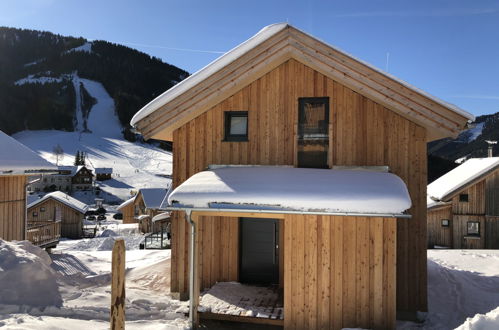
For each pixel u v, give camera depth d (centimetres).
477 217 2128
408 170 779
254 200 663
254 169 795
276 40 794
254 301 765
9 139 1515
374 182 692
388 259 657
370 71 754
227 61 802
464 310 802
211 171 810
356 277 662
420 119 738
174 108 830
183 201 692
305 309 670
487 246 2097
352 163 796
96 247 2438
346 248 667
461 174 2317
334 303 664
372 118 793
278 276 875
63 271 1002
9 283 698
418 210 775
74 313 694
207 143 866
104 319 686
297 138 827
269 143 838
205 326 717
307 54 782
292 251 681
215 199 677
